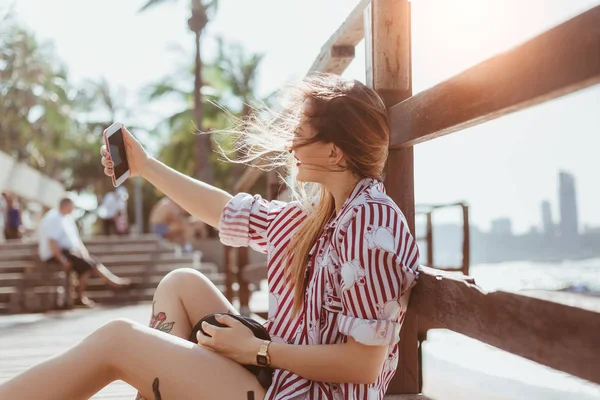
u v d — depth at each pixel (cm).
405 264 129
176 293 162
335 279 134
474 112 122
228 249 725
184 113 2666
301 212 155
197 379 129
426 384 268
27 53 3300
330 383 132
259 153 159
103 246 1131
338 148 137
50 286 975
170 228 1335
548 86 97
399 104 172
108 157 176
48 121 3362
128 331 130
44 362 128
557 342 94
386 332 124
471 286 119
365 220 128
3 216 1332
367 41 197
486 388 256
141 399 136
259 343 131
